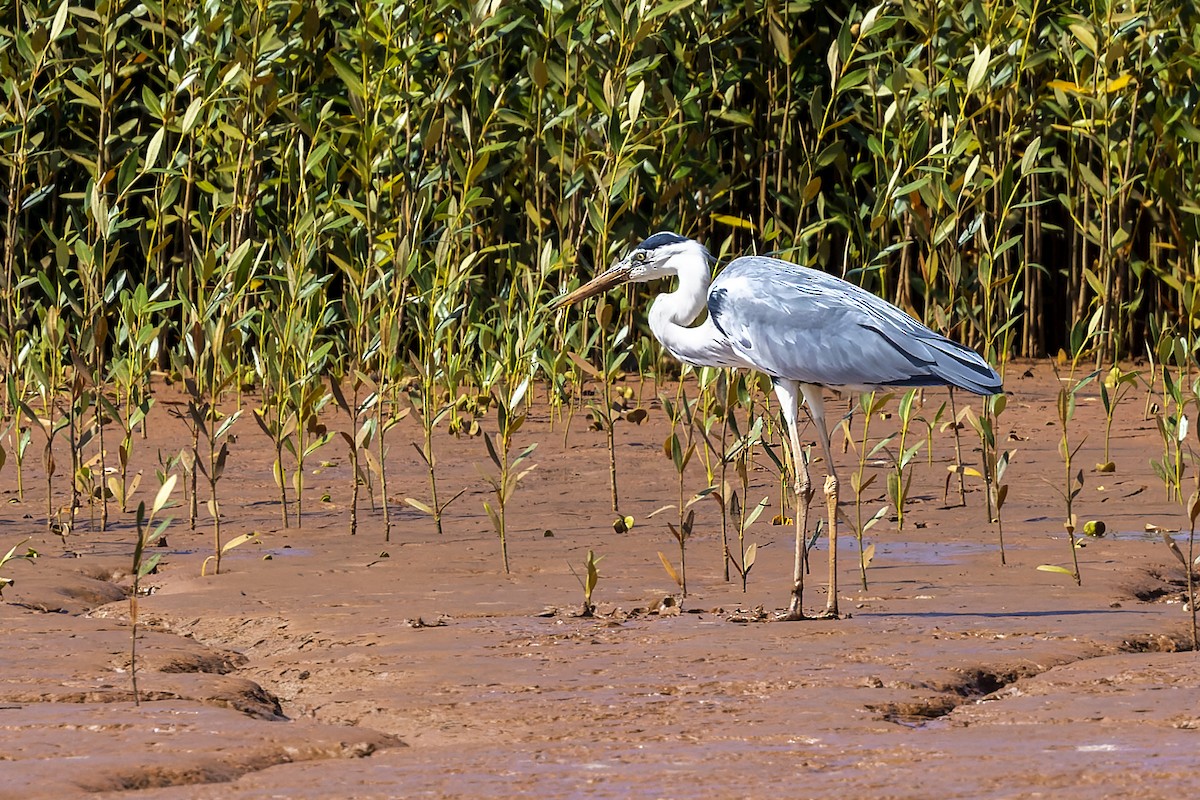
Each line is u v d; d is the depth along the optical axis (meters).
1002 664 7.31
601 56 17.52
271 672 7.51
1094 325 17.31
